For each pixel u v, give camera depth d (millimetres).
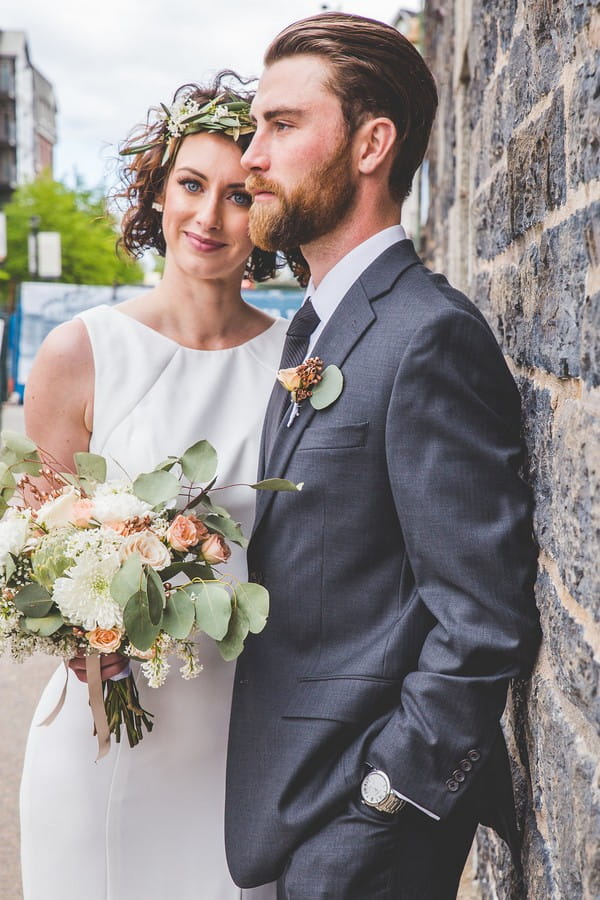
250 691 1829
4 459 1879
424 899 1666
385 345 1696
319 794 1700
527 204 1888
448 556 1594
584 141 1403
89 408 2152
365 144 1780
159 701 2074
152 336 2201
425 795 1591
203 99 2154
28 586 1747
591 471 1349
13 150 68625
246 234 2146
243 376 2236
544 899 1686
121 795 2055
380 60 1767
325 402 1708
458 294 1773
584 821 1373
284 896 1801
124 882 2061
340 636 1734
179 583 2037
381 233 1827
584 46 1414
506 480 1652
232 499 2115
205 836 2104
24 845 2104
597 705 1334
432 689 1578
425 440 1623
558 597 1535
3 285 38781
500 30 2322
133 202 2316
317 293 1874
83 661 1900
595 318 1323
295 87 1781
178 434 2125
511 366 2104
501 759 1733
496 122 2393
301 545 1737
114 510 1759
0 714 4488
